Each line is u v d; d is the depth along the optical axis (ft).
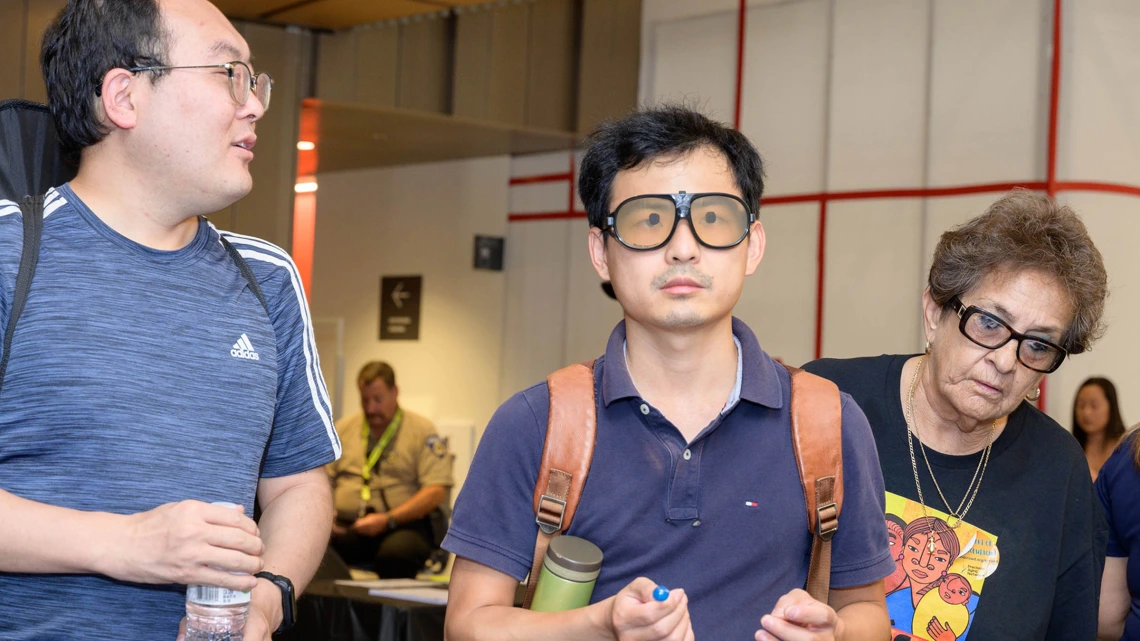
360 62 19.36
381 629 9.66
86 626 4.54
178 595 4.78
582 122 22.89
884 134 20.22
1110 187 18.25
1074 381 17.93
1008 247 5.75
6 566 4.25
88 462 4.50
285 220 18.54
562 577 4.40
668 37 23.43
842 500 4.82
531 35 21.94
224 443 4.85
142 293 4.75
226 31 4.95
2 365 4.41
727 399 4.86
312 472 5.66
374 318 28.94
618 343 4.98
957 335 5.93
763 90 21.97
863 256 20.39
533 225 26.08
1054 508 6.17
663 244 4.60
